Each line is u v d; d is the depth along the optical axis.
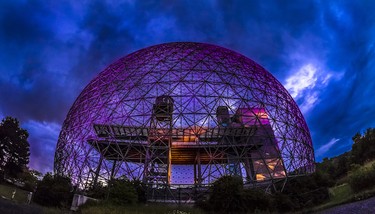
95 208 17.81
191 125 29.55
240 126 29.92
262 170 29.12
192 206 22.25
